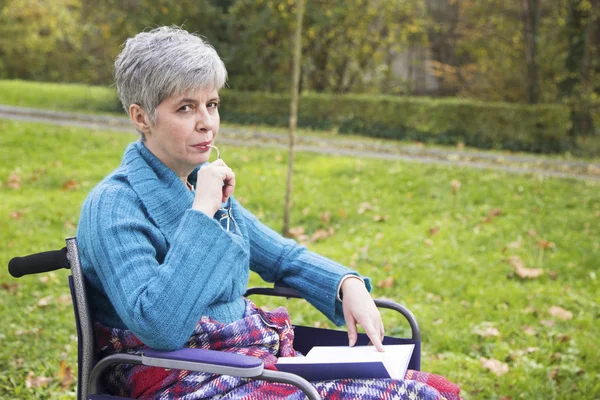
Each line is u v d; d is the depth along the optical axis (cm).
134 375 188
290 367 185
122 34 1788
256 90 1825
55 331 401
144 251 181
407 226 730
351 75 1852
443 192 888
